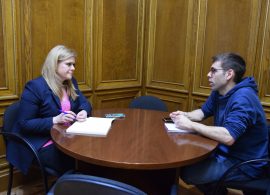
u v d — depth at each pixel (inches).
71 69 74.0
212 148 54.4
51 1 91.8
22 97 69.5
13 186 90.6
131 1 118.0
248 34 97.3
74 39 100.4
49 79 72.2
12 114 72.9
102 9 108.0
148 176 64.2
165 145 55.3
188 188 92.6
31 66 89.6
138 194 33.8
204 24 107.4
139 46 125.0
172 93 120.9
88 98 108.9
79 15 100.7
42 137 69.5
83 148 52.4
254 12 94.9
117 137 59.4
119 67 119.0
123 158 48.4
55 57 71.6
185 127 63.8
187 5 111.3
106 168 65.1
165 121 72.2
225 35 102.8
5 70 83.8
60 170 68.4
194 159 49.7
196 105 113.7
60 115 67.9
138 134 61.7
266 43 93.4
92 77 108.7
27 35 87.1
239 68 62.9
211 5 105.0
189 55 113.1
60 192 37.6
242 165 58.6
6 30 82.4
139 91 129.6
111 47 114.2
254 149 62.7
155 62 124.9
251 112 58.7
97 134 60.2
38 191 89.3
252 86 63.3
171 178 61.6
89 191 35.2
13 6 82.7
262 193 60.8
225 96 64.4
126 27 118.3
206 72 109.0
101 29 109.0
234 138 57.3
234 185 61.2
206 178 60.5
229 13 100.9
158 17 120.6
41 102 70.1
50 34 93.1
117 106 121.6
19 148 69.1
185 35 113.4
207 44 107.7
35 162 69.5
